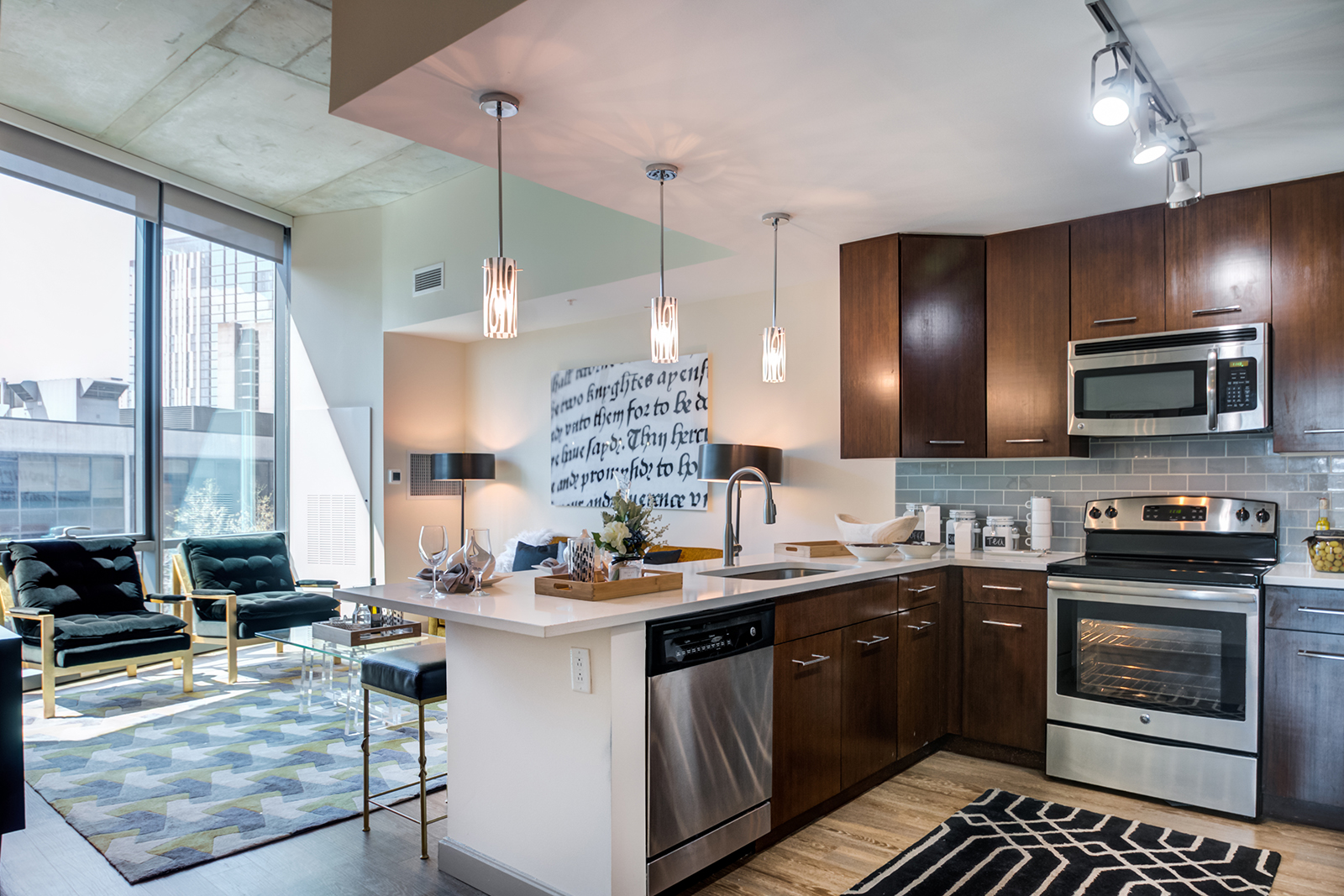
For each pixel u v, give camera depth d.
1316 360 3.03
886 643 3.28
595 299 5.62
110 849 2.69
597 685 2.13
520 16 1.93
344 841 2.75
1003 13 1.94
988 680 3.59
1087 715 3.23
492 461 6.77
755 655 2.57
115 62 4.49
